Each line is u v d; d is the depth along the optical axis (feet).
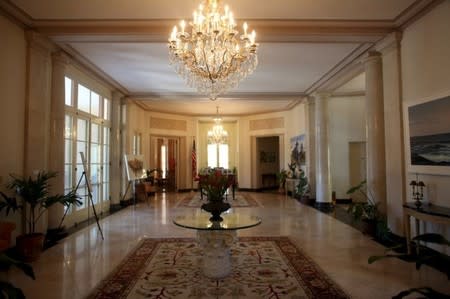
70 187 21.61
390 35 17.12
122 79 27.14
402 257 8.55
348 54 21.08
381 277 12.17
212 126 50.08
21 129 16.01
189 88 30.55
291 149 40.93
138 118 38.19
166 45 19.17
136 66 23.41
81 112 23.30
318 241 17.62
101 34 16.90
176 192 44.50
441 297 6.92
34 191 14.76
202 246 12.69
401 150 16.85
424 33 14.98
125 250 15.96
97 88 26.55
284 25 16.72
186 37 14.57
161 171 44.86
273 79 27.73
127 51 20.29
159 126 42.93
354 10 15.28
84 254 15.29
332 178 33.68
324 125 30.45
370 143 19.27
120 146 32.24
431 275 12.34
